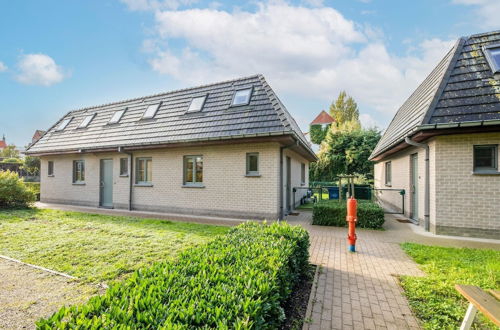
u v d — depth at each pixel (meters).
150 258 4.66
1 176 11.41
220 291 1.89
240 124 8.90
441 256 4.85
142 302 1.66
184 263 2.47
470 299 2.28
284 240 3.46
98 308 1.62
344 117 43.53
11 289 3.46
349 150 21.86
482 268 4.18
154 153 10.60
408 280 3.75
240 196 8.84
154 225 7.60
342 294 3.40
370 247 5.61
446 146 6.70
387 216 9.88
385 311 3.00
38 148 14.06
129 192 11.05
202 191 9.52
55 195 13.62
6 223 7.78
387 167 13.37
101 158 12.08
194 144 9.19
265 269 2.46
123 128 11.94
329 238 6.40
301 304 3.14
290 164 11.06
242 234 3.75
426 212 7.24
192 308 1.61
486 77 6.87
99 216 9.17
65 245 5.44
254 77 10.90
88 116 14.60
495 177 6.27
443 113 6.52
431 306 3.05
